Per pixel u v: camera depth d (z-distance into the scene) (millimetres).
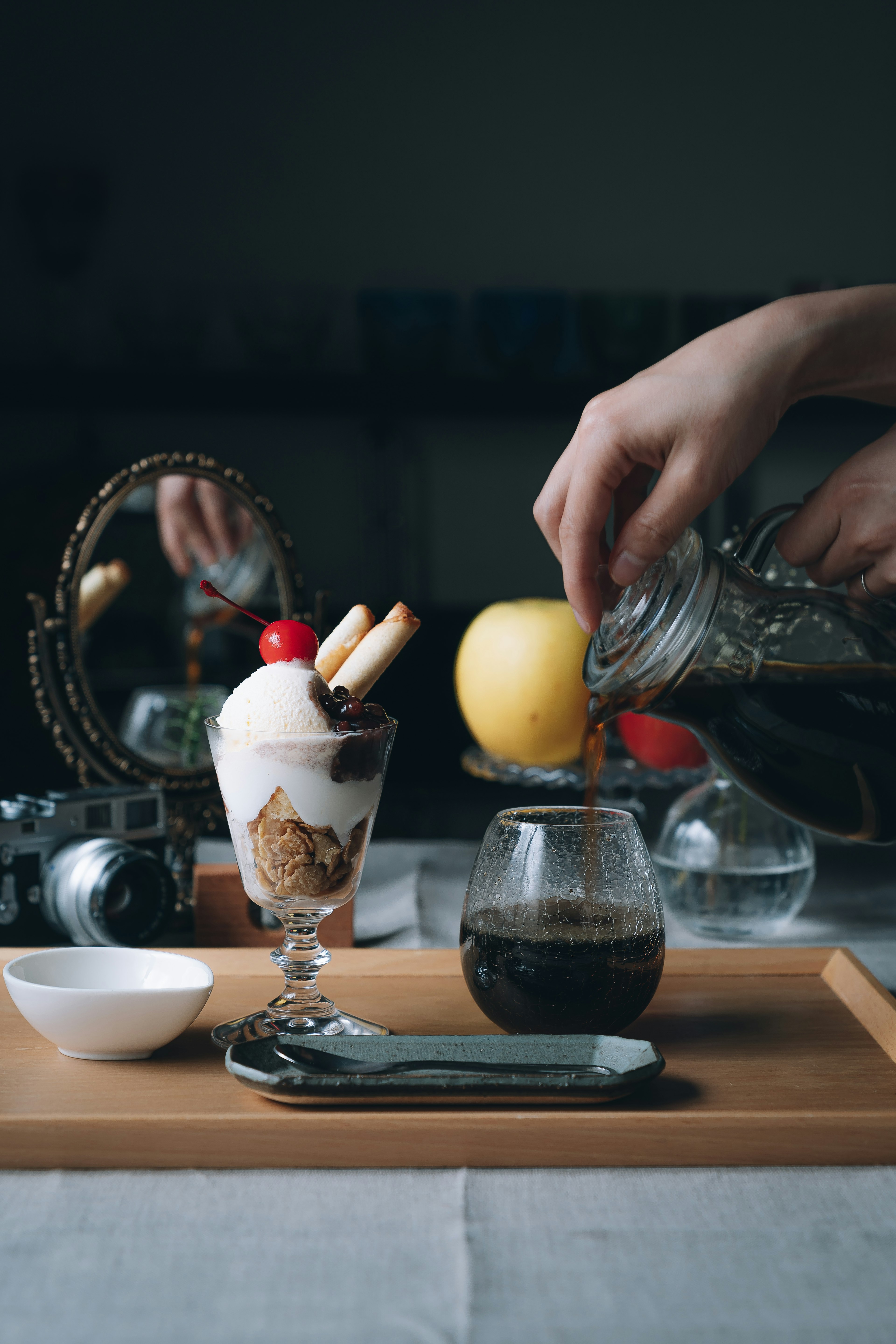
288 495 1713
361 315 1587
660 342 1604
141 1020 523
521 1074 487
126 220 1678
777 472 1796
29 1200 438
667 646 581
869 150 1771
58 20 1646
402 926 842
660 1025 604
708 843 790
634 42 1736
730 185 1765
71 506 944
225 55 1677
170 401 1560
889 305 627
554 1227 422
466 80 1717
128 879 729
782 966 694
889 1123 469
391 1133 464
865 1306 376
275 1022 568
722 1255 405
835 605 618
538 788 1680
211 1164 464
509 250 1745
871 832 633
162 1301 375
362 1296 378
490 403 1617
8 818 743
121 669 969
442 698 1688
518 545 1776
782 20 1747
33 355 1666
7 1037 572
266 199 1700
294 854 537
